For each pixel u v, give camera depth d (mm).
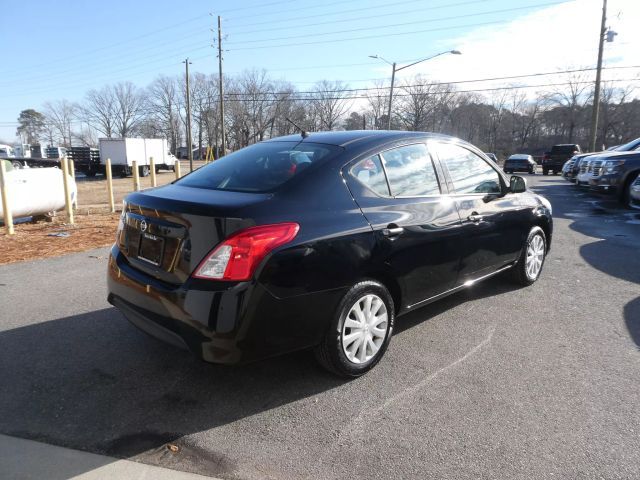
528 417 2766
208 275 2641
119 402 2916
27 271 5746
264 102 74875
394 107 69125
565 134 72750
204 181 3422
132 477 2266
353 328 3148
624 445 2510
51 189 9484
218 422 2721
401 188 3562
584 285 5285
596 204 13047
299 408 2867
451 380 3199
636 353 3596
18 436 2570
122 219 3422
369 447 2504
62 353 3553
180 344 2787
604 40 29359
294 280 2768
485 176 4488
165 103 96000
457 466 2355
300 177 3072
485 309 4520
